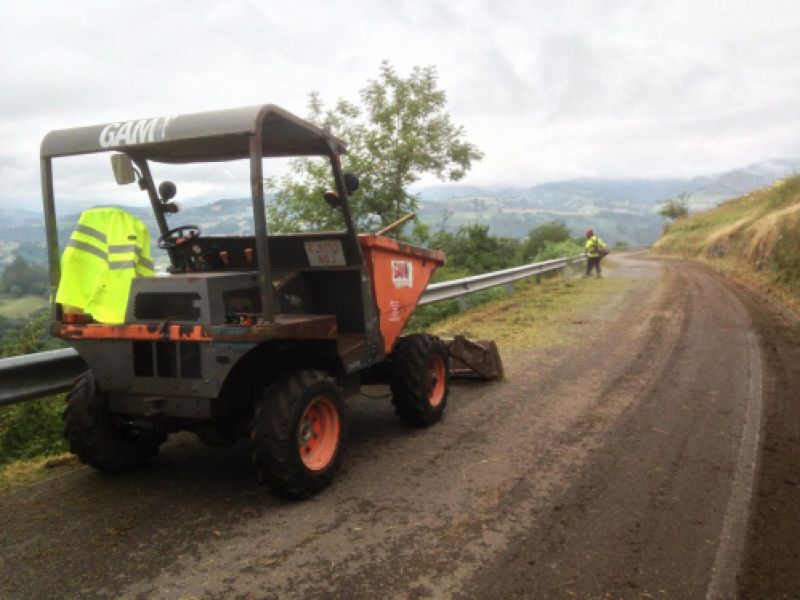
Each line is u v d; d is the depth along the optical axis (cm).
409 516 386
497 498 412
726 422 561
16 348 689
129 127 396
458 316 1275
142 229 426
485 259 2145
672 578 312
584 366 802
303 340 439
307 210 1630
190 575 320
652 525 369
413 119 1828
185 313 392
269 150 504
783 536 354
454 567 324
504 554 338
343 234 488
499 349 927
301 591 303
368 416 621
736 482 430
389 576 316
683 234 4834
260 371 436
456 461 483
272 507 404
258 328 371
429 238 2039
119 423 449
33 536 367
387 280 549
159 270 525
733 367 772
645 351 882
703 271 2502
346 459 493
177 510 401
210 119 380
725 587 304
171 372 399
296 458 398
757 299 1485
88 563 334
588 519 378
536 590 303
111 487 443
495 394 681
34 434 585
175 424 427
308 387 410
